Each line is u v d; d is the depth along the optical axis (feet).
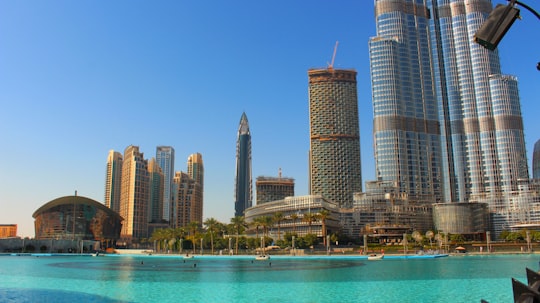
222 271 283.79
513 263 333.62
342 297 157.99
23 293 176.45
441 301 146.10
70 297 164.86
